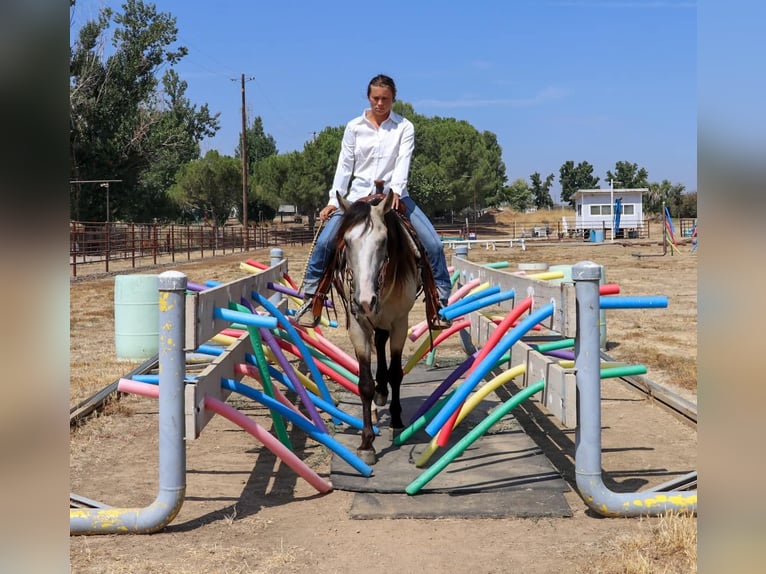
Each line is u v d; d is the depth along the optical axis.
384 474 4.87
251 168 65.31
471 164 66.69
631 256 31.28
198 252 41.28
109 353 9.89
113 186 43.03
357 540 3.80
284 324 6.09
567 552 3.57
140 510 3.92
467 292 7.62
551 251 36.44
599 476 4.06
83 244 25.86
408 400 7.04
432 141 69.06
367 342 5.09
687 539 3.57
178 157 61.03
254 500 4.51
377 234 4.55
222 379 4.70
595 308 4.02
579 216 52.75
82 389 7.52
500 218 82.56
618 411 6.72
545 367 4.58
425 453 4.87
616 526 3.94
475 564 3.46
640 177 107.75
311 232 55.88
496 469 4.92
